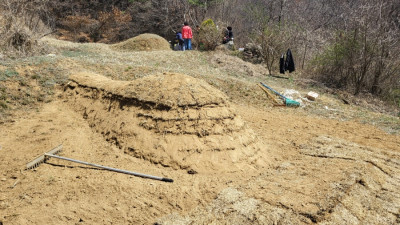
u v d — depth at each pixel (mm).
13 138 6660
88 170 5305
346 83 14844
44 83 9500
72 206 4344
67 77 9906
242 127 6105
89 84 8703
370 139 8008
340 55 14852
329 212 4176
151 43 18547
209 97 6008
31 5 16219
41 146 6285
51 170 5359
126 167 5316
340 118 10227
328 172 5336
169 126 5699
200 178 5043
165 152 5449
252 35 19078
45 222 4016
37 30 15352
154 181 4914
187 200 4527
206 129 5613
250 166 5512
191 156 5352
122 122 6383
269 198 4441
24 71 9695
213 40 18344
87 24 27406
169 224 4059
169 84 6340
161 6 28547
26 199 4480
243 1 26469
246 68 15586
